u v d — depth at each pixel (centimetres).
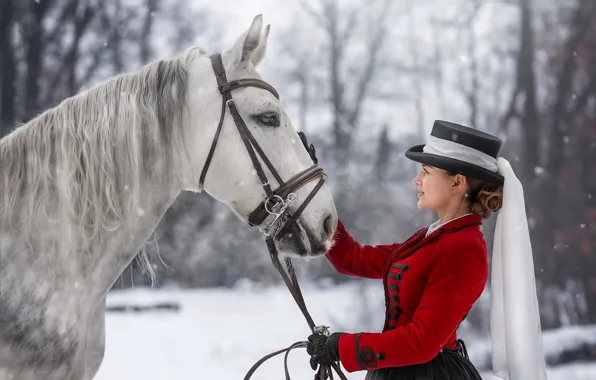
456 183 290
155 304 1488
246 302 1584
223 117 314
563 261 1702
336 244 346
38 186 284
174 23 2597
